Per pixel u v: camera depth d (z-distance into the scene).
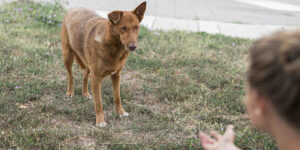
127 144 3.25
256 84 0.70
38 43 6.29
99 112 3.78
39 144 3.08
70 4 10.16
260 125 0.81
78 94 4.63
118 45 3.54
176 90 4.70
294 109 0.66
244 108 4.18
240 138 3.39
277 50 0.65
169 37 7.23
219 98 4.49
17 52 5.71
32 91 4.35
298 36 0.65
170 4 11.74
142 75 5.21
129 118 3.96
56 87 4.65
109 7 10.30
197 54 6.29
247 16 10.41
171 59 5.99
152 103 4.39
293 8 12.07
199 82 5.16
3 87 4.40
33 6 8.37
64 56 4.35
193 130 3.63
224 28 8.48
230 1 13.15
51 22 7.46
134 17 3.46
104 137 3.38
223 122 3.86
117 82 3.94
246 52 6.62
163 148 3.21
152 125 3.68
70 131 3.42
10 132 3.28
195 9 11.17
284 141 0.75
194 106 4.27
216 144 1.03
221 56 6.30
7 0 9.27
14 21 7.43
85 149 3.12
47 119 3.70
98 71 3.66
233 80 5.13
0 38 6.12
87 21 3.92
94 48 3.59
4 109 3.78
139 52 6.24
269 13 11.03
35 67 5.17
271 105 0.71
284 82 0.64
